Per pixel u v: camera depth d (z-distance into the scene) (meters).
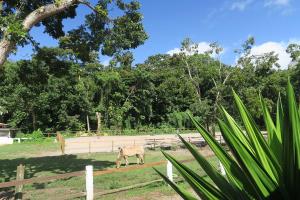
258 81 38.53
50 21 17.73
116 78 66.62
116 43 16.69
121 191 12.47
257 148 2.29
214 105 35.75
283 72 44.00
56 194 12.84
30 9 16.11
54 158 27.06
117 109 67.88
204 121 36.12
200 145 34.19
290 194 2.10
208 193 2.33
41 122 63.22
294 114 2.08
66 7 14.58
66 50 17.75
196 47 40.62
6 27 13.07
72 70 19.22
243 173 2.29
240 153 2.20
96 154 29.91
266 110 2.66
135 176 16.22
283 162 2.09
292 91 2.11
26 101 59.66
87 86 65.12
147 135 58.50
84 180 15.60
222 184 2.32
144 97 72.19
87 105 65.12
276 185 2.14
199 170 15.80
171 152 30.30
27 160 25.73
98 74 66.38
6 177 17.55
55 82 60.81
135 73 71.06
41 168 21.05
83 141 45.19
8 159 26.70
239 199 2.28
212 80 38.25
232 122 2.55
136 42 16.75
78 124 64.81
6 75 31.38
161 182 13.65
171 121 72.62
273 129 2.51
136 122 72.56
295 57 45.84
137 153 22.02
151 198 11.92
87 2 15.24
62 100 63.38
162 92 73.62
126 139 47.81
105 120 68.31
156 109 76.44
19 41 12.94
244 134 2.46
